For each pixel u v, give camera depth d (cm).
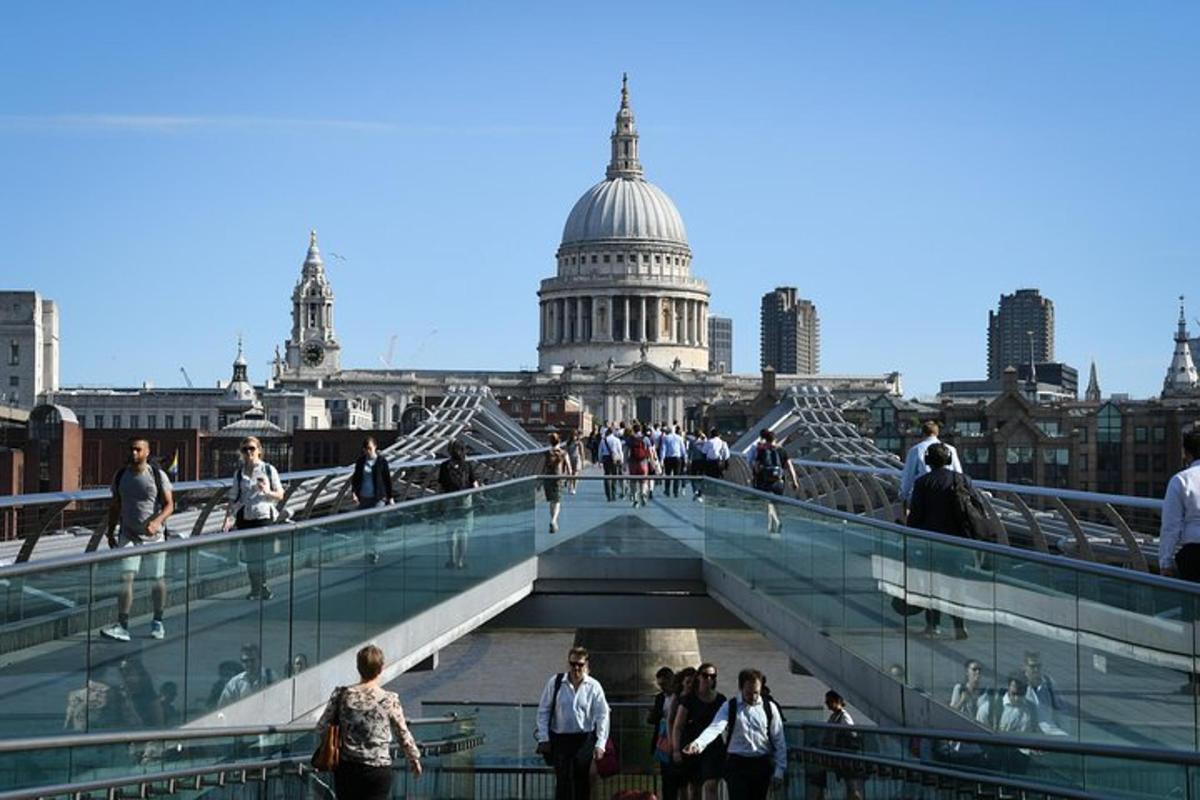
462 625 2773
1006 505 3697
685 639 5522
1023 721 1584
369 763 1487
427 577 2531
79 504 4006
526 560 3375
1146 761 1168
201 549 1662
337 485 4559
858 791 1944
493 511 3034
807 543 2486
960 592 1755
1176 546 1655
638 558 3494
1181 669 1290
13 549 2906
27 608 1341
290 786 1780
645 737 3612
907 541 1939
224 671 1717
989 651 1669
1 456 8281
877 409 16312
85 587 1436
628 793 2419
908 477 2264
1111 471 14325
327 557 2039
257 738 1652
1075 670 1473
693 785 2359
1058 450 14575
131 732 1417
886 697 2030
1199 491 1641
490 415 8662
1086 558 2475
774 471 3928
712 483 3381
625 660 5466
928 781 1647
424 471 5053
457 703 3014
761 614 2866
